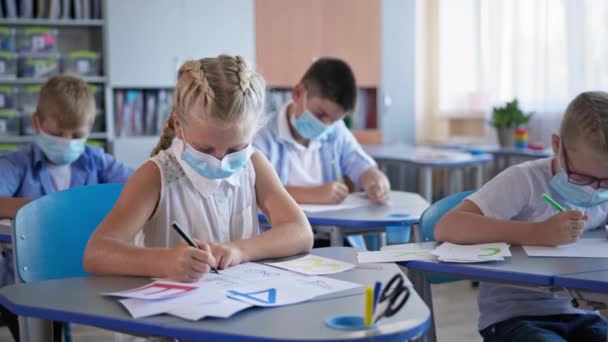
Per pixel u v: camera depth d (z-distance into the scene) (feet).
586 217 5.18
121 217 4.75
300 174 8.97
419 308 3.50
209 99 4.50
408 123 19.17
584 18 14.49
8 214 7.36
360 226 6.93
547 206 5.74
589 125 5.03
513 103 15.38
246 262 4.66
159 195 5.07
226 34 15.69
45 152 8.27
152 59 15.05
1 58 14.12
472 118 18.66
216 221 5.23
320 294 3.84
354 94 8.48
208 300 3.70
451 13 18.69
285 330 3.23
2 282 7.64
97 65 14.92
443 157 13.78
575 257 4.77
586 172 5.17
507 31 16.63
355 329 3.23
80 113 8.14
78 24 14.61
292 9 16.57
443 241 5.41
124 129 15.14
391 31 18.71
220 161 4.81
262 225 7.30
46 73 14.48
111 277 4.33
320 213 7.36
